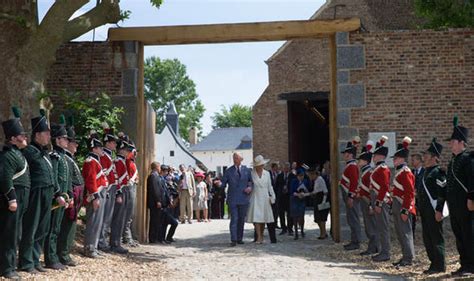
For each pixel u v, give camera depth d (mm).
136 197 13523
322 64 26859
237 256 10984
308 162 30078
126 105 13586
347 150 12148
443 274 8383
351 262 10172
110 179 10711
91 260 9664
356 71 13289
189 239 14844
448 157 13008
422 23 25562
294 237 14727
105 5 11836
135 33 13539
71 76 13633
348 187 12023
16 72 10453
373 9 26469
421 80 13203
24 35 10625
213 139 76188
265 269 9250
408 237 9430
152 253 11414
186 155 64438
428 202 8609
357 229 11867
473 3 15352
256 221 13156
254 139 27688
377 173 10195
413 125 13156
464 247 8109
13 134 7582
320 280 8203
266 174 13414
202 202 22172
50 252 8547
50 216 8336
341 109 13273
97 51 13672
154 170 13891
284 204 15609
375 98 13234
